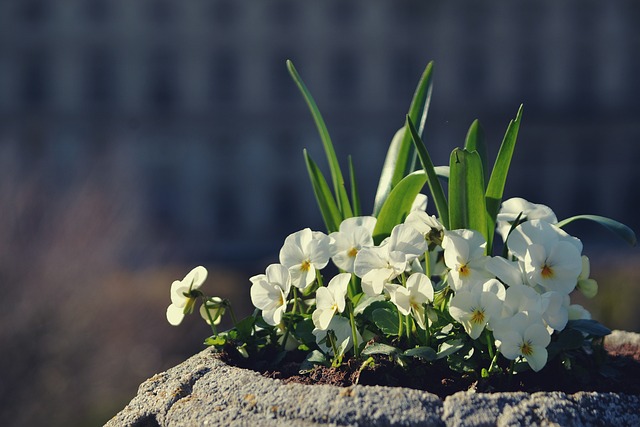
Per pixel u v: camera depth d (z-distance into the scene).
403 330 2.04
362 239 2.10
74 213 11.59
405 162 2.42
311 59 50.44
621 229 1.93
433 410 1.61
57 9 50.12
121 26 50.28
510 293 1.85
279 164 49.88
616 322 9.06
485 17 50.88
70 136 49.50
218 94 50.38
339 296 1.93
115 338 10.67
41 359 9.84
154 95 50.41
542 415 1.62
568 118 50.34
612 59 50.81
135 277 12.44
